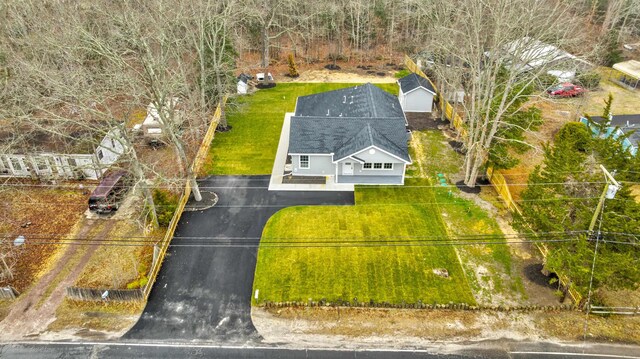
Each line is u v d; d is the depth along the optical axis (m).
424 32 58.75
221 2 49.25
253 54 62.66
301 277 26.14
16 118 27.05
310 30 61.47
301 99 44.53
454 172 36.22
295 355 21.89
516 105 33.41
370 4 62.06
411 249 28.14
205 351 22.08
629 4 62.66
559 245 23.64
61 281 25.84
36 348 22.12
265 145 39.97
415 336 22.89
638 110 46.53
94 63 36.88
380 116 37.81
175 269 26.72
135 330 23.12
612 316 23.88
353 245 28.41
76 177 34.75
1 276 25.73
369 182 34.78
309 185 34.47
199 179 35.09
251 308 24.38
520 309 24.19
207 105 43.19
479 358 21.75
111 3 43.53
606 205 22.22
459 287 25.52
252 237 29.16
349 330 23.22
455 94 41.69
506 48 33.53
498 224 30.34
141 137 39.16
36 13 41.88
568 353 21.98
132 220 30.50
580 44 52.03
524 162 37.47
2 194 32.69
